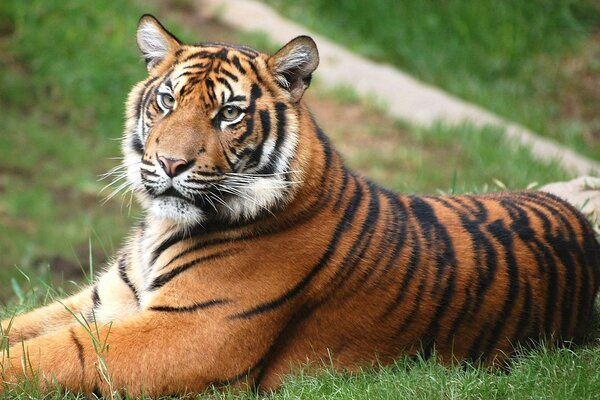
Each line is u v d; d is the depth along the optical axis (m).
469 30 33.22
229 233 8.25
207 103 8.28
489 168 23.34
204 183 8.16
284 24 30.41
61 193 22.73
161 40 8.79
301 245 8.27
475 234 8.86
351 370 8.48
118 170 9.97
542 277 8.97
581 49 33.50
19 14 26.45
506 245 8.90
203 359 7.94
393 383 7.93
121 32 26.89
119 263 9.27
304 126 8.55
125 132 8.86
